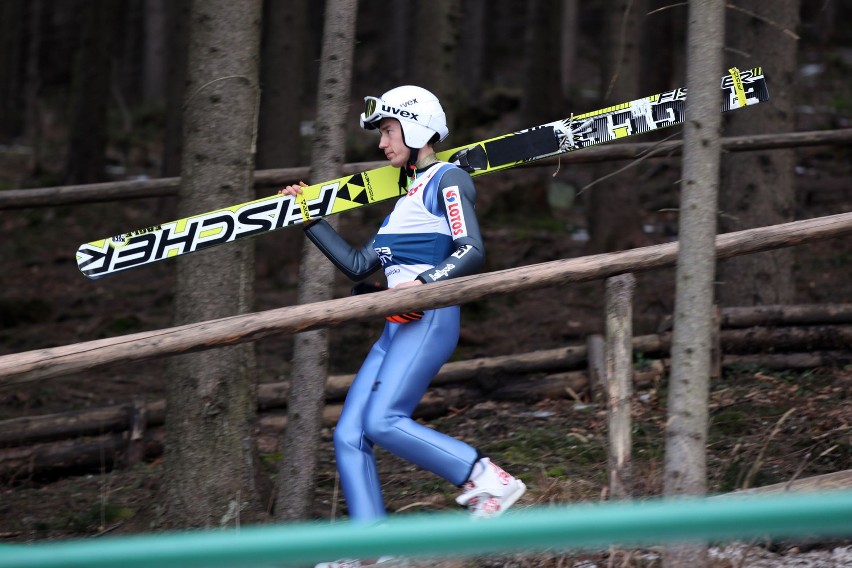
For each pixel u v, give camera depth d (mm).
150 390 14734
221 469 7875
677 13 37875
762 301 13898
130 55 52375
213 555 2611
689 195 6141
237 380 7980
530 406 11961
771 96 13961
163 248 7105
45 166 36312
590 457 9398
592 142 7496
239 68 7902
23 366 5324
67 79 52875
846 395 10852
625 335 6641
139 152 37688
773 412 10414
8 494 10156
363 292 6953
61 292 22062
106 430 11039
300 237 22203
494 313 18172
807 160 27188
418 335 6652
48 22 53562
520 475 8867
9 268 24391
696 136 6133
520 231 23672
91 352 5480
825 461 8586
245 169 7996
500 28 56312
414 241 6781
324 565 6238
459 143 31984
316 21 48656
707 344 6125
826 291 17688
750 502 2773
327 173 7898
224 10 7848
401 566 5910
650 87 28984
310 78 48500
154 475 10195
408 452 6566
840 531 2740
